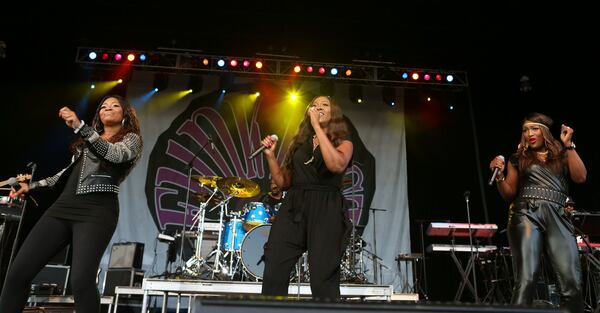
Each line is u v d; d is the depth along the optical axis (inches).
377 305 36.4
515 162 97.5
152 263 235.9
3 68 253.3
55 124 253.1
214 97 272.5
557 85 262.1
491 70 280.4
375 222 254.8
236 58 262.4
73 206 77.2
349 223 71.4
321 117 79.0
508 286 203.0
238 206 236.7
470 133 279.7
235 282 127.5
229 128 266.8
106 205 79.1
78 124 74.0
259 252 164.2
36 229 76.1
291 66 267.3
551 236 86.5
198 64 262.7
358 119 275.1
